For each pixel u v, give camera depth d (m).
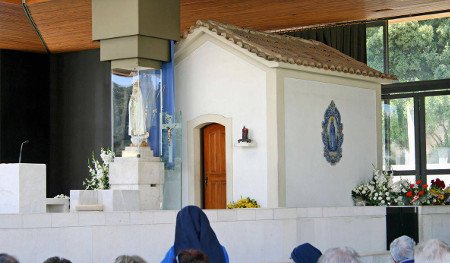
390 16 20.94
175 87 17.70
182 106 17.62
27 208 11.70
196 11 19.50
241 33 17.95
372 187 17.59
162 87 17.19
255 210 12.79
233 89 16.88
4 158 22.84
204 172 17.48
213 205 17.36
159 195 16.45
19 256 9.96
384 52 21.50
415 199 16.73
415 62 21.34
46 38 21.83
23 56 23.38
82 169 23.47
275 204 16.16
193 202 17.36
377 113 18.89
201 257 5.35
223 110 17.02
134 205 14.06
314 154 17.03
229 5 18.89
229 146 16.86
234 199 16.73
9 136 22.97
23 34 21.23
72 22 19.86
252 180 16.53
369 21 21.44
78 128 23.56
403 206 15.51
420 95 21.31
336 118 17.70
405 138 21.45
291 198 16.41
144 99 17.17
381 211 15.34
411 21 21.36
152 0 16.66
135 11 16.34
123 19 16.48
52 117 23.83
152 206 16.27
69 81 23.77
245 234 12.59
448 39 21.05
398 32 21.45
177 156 17.09
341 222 14.59
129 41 16.56
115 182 16.34
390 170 18.83
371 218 15.16
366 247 15.05
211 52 17.23
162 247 11.37
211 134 17.42
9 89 23.05
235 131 16.80
